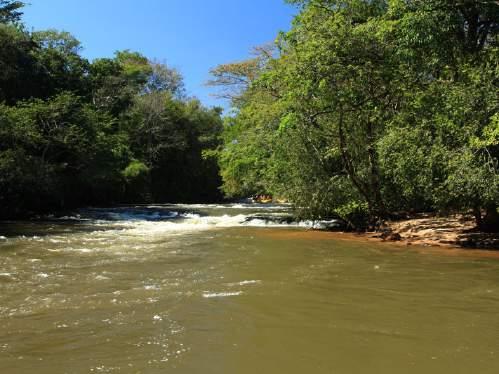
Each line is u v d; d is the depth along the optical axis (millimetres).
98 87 43781
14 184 23875
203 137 51594
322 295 7152
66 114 29047
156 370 4215
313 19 15078
